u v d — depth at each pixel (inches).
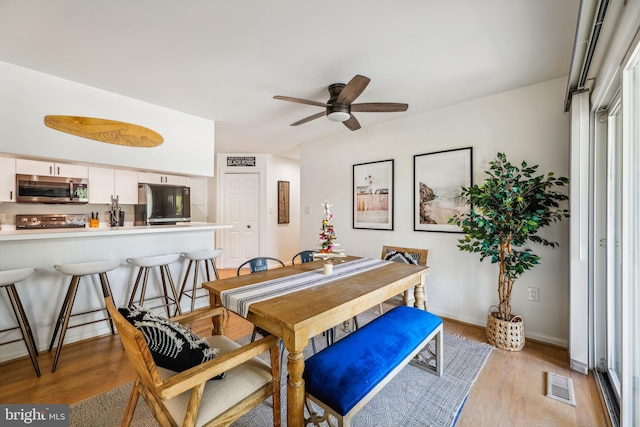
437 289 124.0
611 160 76.4
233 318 125.2
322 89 103.6
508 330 93.5
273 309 56.2
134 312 50.2
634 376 55.2
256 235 226.5
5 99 86.2
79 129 99.8
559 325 96.0
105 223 194.1
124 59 83.2
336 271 89.7
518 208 90.0
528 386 75.6
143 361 40.0
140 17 64.5
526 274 101.9
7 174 151.3
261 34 71.2
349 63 85.6
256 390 52.0
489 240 93.8
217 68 88.5
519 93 103.0
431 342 98.7
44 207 172.9
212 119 137.6
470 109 114.2
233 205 226.5
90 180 177.0
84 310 103.5
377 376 53.8
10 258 89.5
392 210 139.1
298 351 51.1
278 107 121.3
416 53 80.0
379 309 126.0
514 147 104.0
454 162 118.0
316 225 175.9
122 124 109.5
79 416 64.7
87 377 79.6
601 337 80.8
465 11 62.8
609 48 56.7
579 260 81.5
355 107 93.2
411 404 68.9
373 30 69.6
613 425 60.4
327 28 68.9
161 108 121.1
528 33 70.7
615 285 76.5
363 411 66.6
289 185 244.8
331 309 56.6
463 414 66.0
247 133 163.2
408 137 133.3
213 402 46.7
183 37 72.4
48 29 68.8
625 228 55.9
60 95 95.7
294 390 50.8
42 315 94.6
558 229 96.0
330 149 167.8
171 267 127.6
